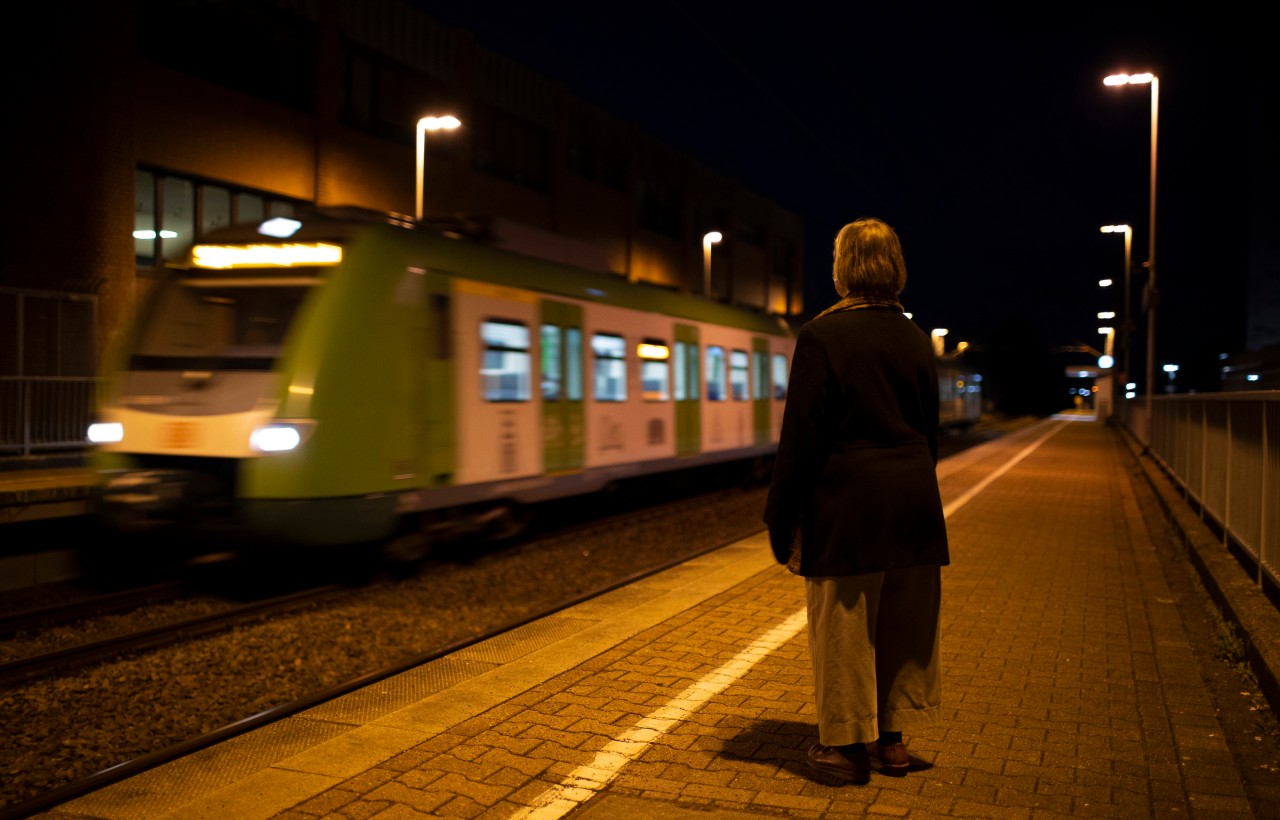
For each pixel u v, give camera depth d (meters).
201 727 5.51
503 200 30.28
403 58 25.73
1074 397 118.19
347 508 8.50
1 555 9.27
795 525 3.34
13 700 5.80
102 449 8.91
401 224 9.65
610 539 12.24
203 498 8.37
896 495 3.25
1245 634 5.18
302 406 8.30
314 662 6.79
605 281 13.32
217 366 8.66
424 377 9.41
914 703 3.47
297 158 22.52
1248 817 3.19
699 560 8.52
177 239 20.11
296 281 8.80
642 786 3.46
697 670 4.96
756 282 49.38
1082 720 4.19
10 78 17.27
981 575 7.78
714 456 16.64
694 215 42.97
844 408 3.27
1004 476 17.89
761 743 3.89
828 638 3.33
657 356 14.62
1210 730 4.06
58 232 17.70
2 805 4.21
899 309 3.41
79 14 17.89
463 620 8.16
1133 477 18.30
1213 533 9.05
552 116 32.56
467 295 10.09
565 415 11.97
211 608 8.45
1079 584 7.40
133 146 18.78
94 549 10.00
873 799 3.34
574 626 6.30
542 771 3.61
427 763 3.68
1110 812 3.23
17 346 13.84
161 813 3.47
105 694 5.97
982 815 3.21
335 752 3.80
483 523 10.58
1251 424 7.08
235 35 21.20
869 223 3.45
